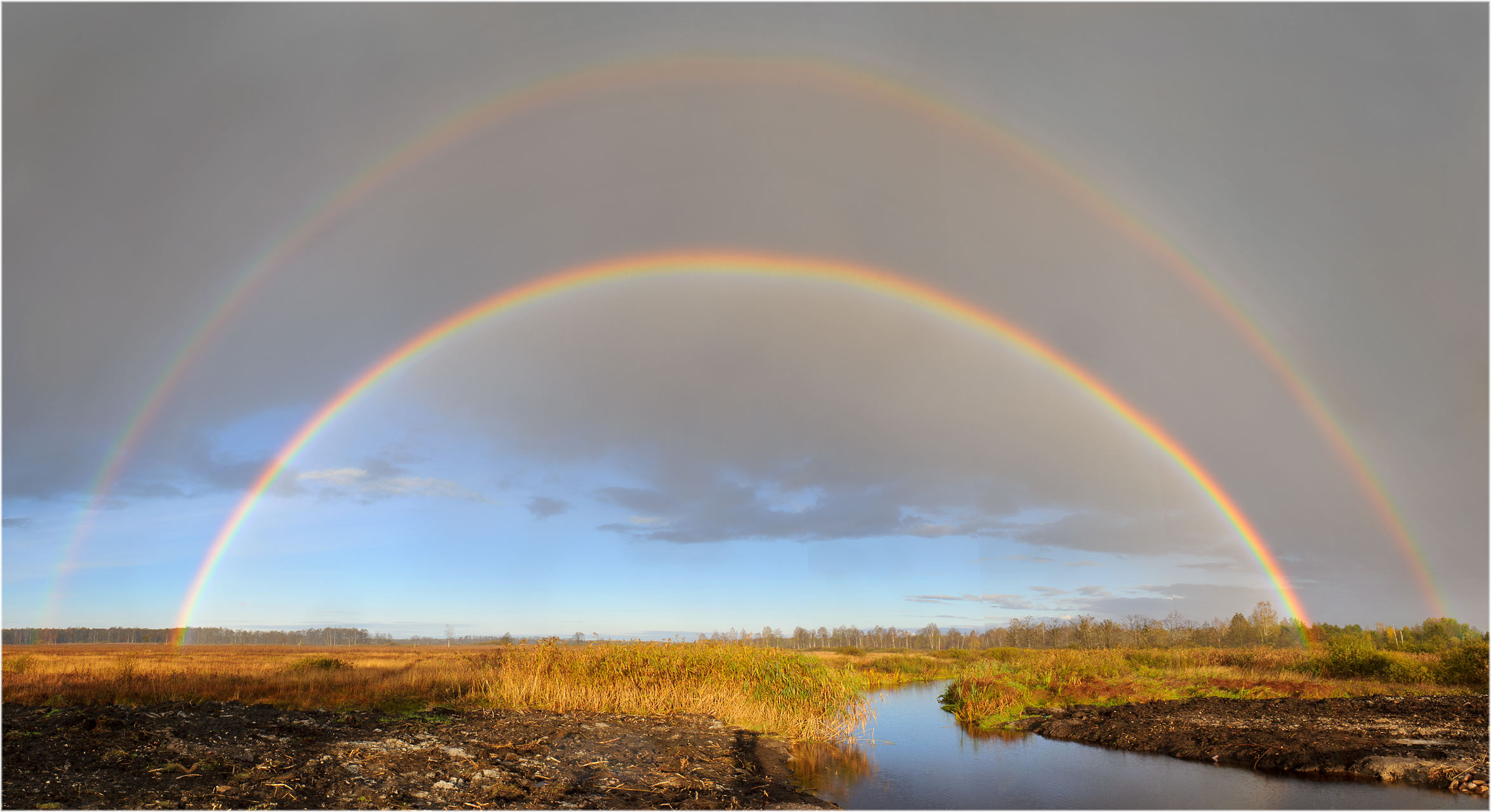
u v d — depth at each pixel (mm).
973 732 26406
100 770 12531
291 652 104812
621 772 16016
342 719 19266
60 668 34312
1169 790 16016
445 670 33781
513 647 28422
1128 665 46125
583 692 25422
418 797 12859
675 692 25547
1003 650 64812
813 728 24094
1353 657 40188
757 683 26000
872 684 48062
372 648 131125
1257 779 16828
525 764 15875
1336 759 17656
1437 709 25266
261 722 17672
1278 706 27312
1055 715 28422
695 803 14008
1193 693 33062
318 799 12172
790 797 15398
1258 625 92250
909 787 16953
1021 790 16594
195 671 32719
